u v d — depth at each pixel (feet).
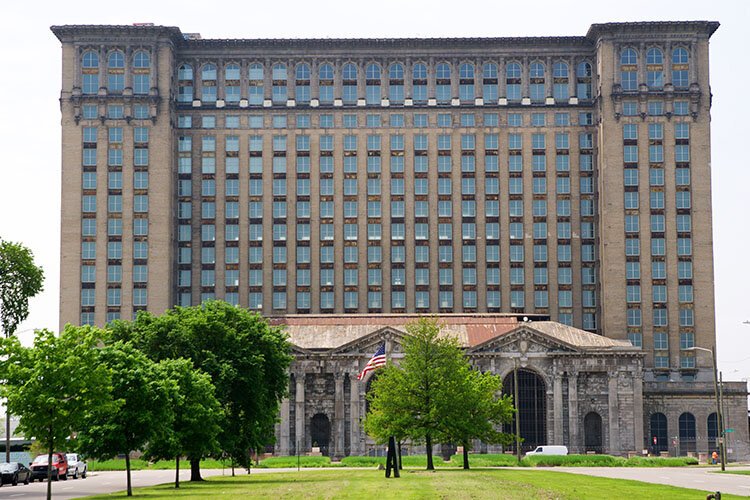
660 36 624.18
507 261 627.46
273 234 631.15
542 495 201.98
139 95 619.67
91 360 218.38
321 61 644.69
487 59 643.04
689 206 614.34
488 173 634.02
